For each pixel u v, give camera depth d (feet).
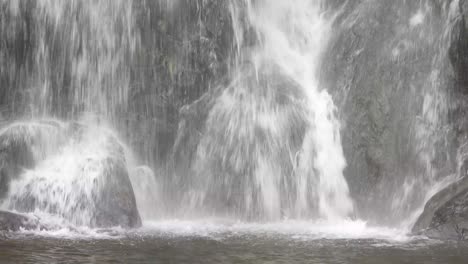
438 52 59.77
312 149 62.34
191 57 66.85
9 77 64.39
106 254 37.24
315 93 66.44
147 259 35.81
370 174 60.39
